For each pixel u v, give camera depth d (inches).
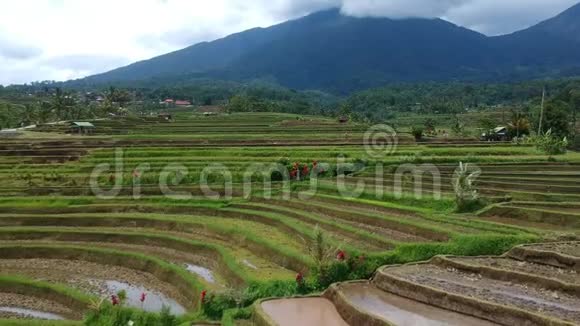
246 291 898.7
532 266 952.3
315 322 775.7
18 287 1039.0
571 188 1609.3
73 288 1029.2
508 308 725.3
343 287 907.4
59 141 2974.9
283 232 1325.0
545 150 2568.9
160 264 1138.7
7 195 1820.9
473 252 1055.6
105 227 1503.4
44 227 1471.5
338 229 1275.8
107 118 5319.9
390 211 1464.1
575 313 708.7
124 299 945.5
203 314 857.5
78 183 2021.4
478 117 6210.6
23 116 5285.4
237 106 7431.1
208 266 1159.6
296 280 944.9
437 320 743.1
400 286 872.3
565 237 1105.4
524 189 1637.6
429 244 1069.1
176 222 1467.8
